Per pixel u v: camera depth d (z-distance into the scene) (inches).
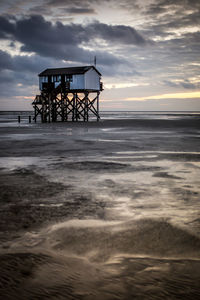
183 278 129.6
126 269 139.6
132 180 363.6
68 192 308.5
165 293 116.6
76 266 143.6
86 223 214.5
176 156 569.0
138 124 1947.6
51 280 127.8
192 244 173.5
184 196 290.2
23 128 1531.7
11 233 195.8
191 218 223.5
